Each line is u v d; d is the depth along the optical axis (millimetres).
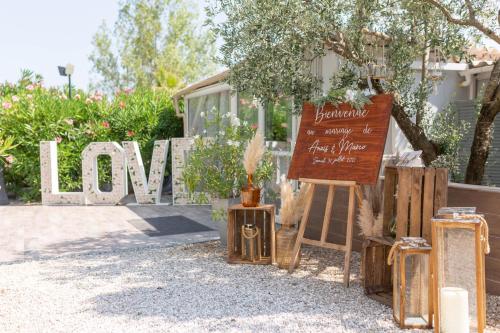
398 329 3670
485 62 7359
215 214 6375
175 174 10570
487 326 3693
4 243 6898
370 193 4938
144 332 3652
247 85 5777
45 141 11023
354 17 5285
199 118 11766
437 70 7277
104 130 12023
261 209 5738
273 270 5375
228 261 5664
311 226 6711
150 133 12453
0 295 4547
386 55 5723
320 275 5156
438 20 5562
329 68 6688
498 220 4336
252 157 5750
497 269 4371
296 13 5051
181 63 29188
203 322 3836
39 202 11477
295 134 7402
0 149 6336
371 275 4449
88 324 3816
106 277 5121
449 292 3445
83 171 10859
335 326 3732
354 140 4938
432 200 4023
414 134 5879
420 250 3658
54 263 5738
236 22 5512
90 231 7754
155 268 5465
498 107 5480
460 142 7219
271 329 3686
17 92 13555
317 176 5137
